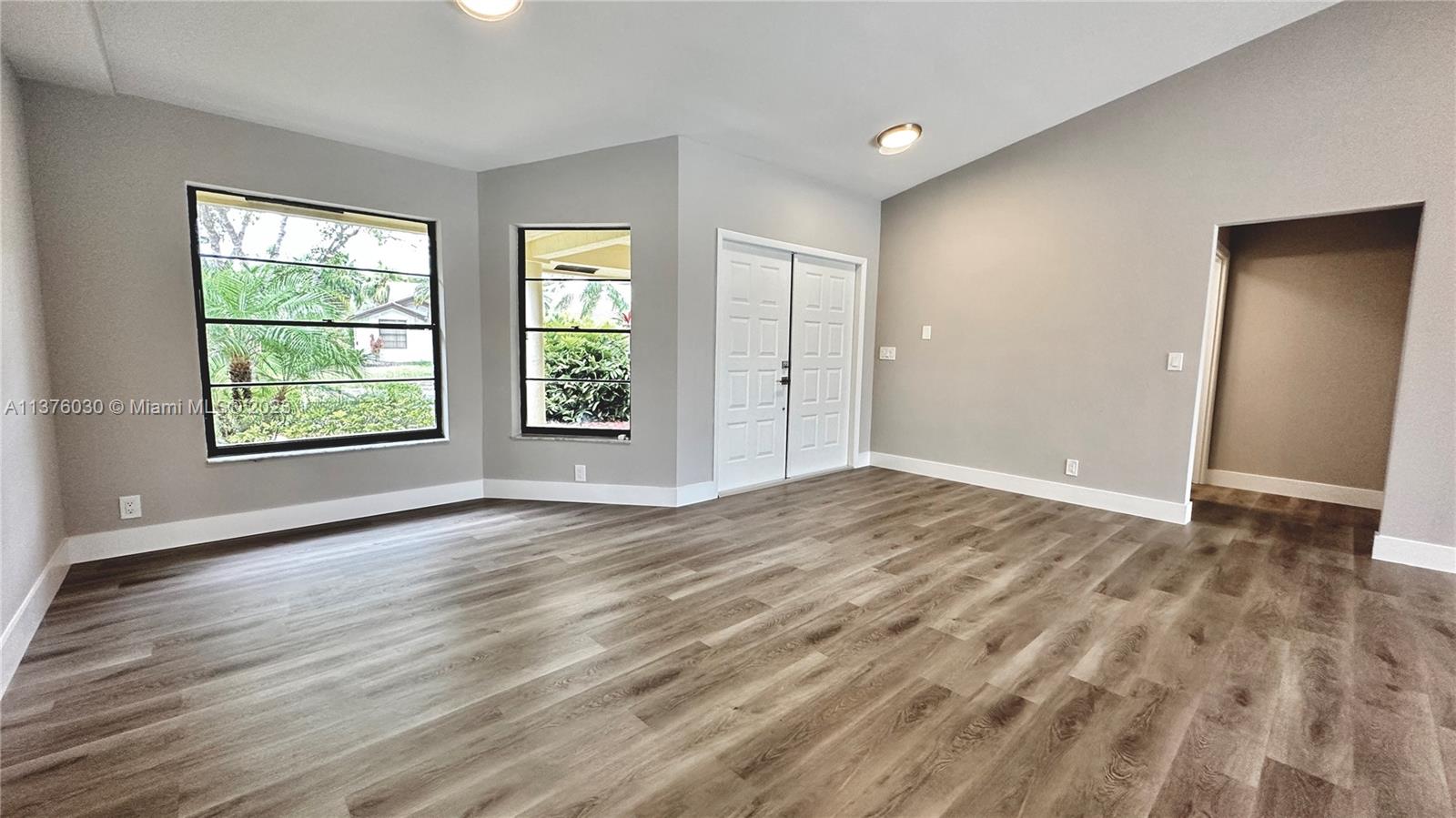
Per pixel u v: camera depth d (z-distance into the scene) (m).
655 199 4.05
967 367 5.08
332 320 3.84
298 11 2.54
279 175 3.47
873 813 1.51
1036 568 3.20
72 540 3.01
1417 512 3.28
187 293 3.25
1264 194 3.64
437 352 4.23
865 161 4.68
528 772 1.64
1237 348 4.99
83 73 2.75
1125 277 4.19
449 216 4.13
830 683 2.09
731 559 3.28
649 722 1.87
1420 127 3.17
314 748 1.72
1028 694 2.04
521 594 2.79
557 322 4.43
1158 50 3.62
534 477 4.40
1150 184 4.04
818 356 5.35
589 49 3.00
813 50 3.18
